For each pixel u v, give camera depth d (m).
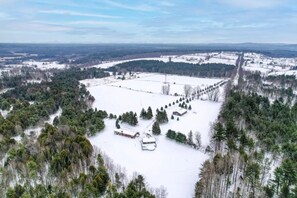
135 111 143.50
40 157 76.75
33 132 100.38
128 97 176.88
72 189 63.62
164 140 104.75
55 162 73.00
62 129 93.88
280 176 61.50
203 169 72.00
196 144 98.38
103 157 83.12
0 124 100.25
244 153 72.06
